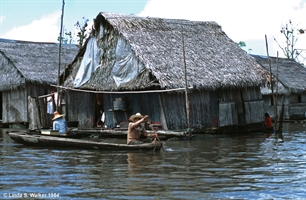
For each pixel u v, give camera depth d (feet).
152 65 60.34
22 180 32.32
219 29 75.92
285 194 27.96
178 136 56.85
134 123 47.34
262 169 36.01
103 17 68.80
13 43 92.73
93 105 71.97
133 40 64.03
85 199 26.99
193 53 66.39
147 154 44.45
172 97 61.72
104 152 46.01
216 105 65.57
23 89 84.89
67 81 74.74
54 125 58.80
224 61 67.51
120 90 64.75
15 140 53.78
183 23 73.31
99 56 70.23
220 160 40.70
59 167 37.55
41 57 91.30
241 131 68.49
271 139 58.85
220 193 28.22
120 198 27.12
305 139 58.49
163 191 28.78
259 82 67.21
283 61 110.52
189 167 37.06
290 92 94.79
